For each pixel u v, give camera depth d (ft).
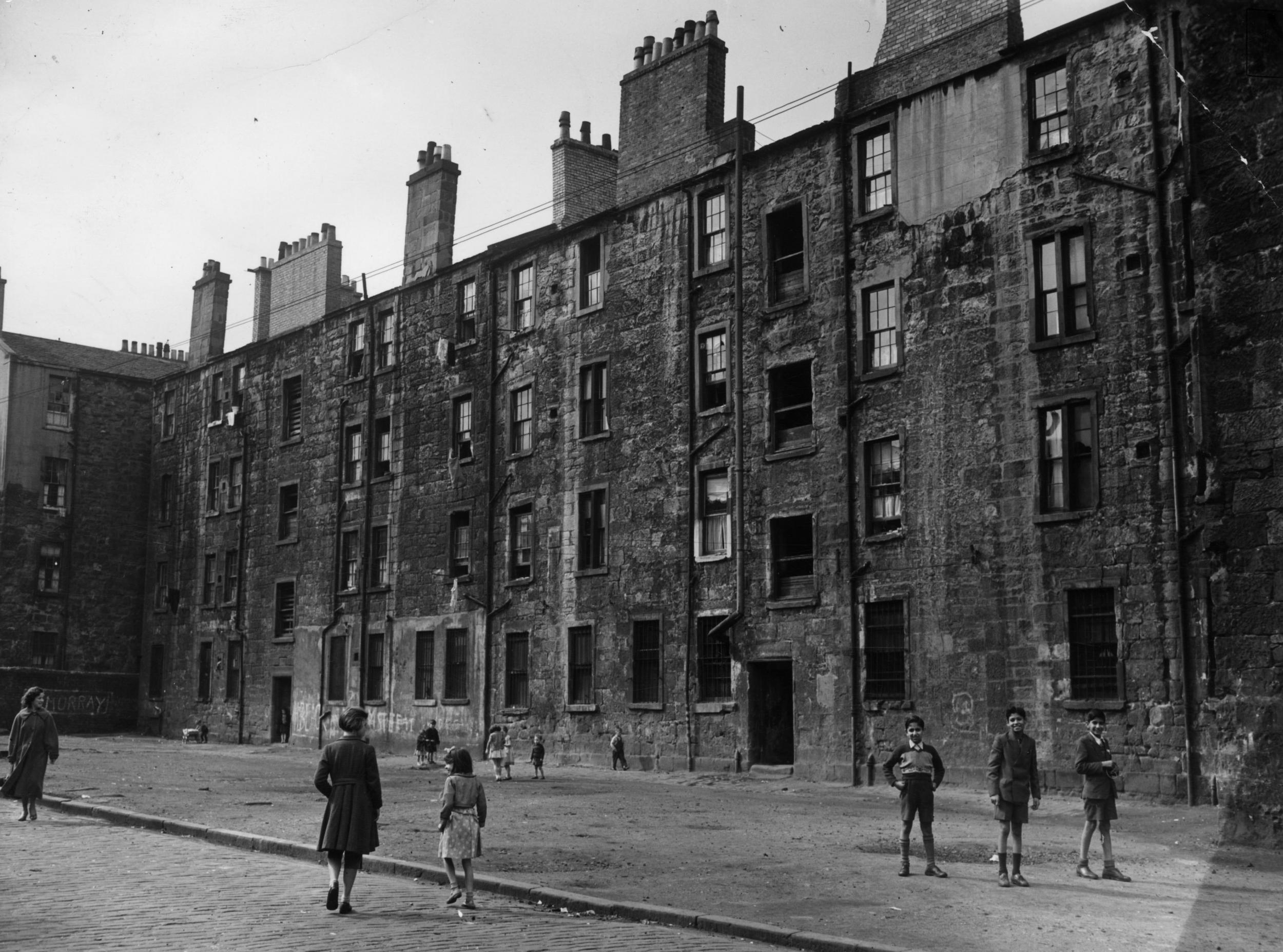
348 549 150.20
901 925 37.55
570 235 124.67
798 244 104.12
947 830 64.08
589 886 45.19
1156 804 74.79
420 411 141.59
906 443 92.12
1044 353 84.53
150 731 181.06
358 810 39.70
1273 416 53.72
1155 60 80.94
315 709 149.89
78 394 188.24
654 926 38.75
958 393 89.40
